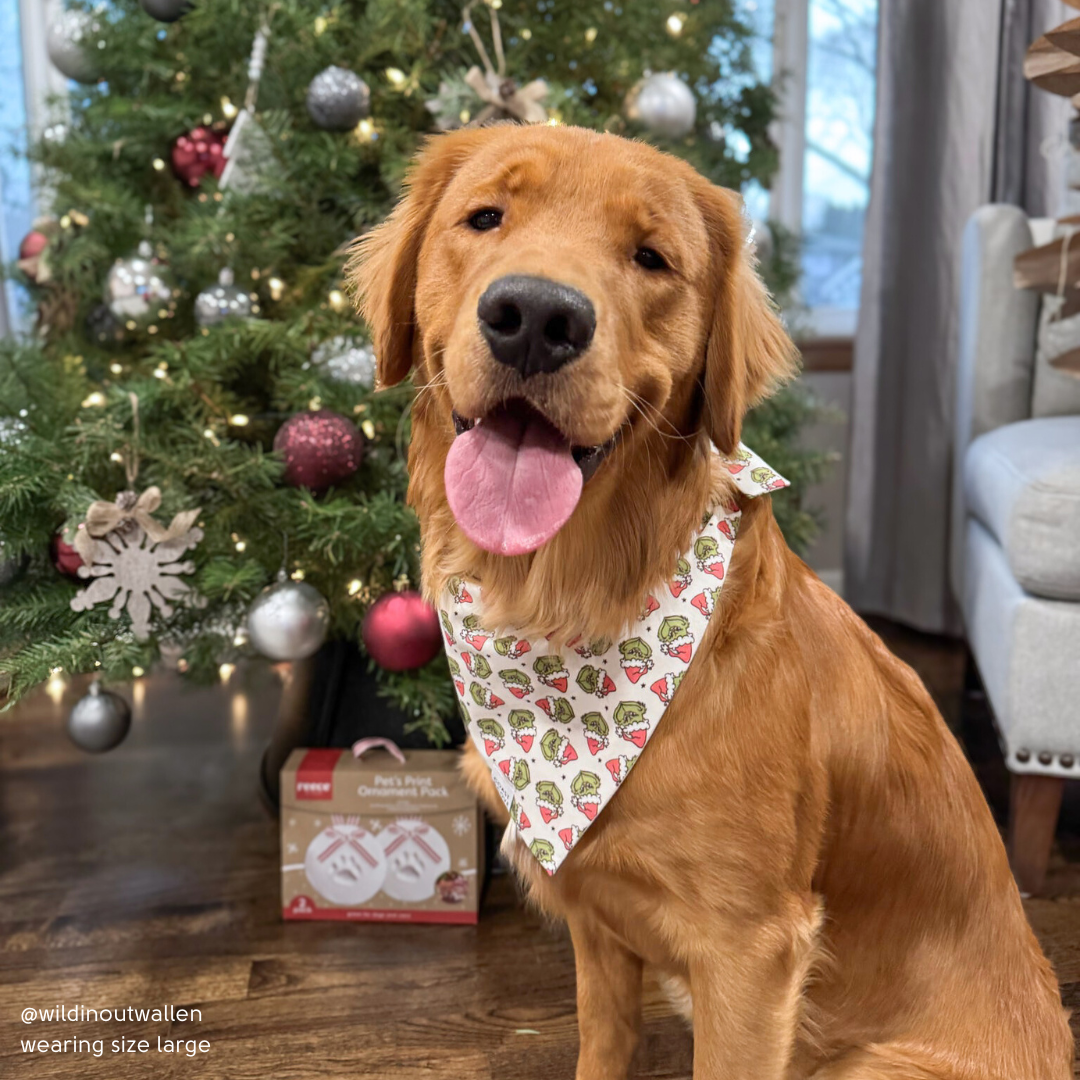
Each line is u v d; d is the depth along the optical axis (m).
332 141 2.11
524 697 1.21
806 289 4.06
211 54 2.29
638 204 1.11
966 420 2.88
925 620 3.44
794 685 1.17
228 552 1.96
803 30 3.79
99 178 2.35
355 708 2.21
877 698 1.26
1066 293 2.20
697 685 1.14
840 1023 1.31
